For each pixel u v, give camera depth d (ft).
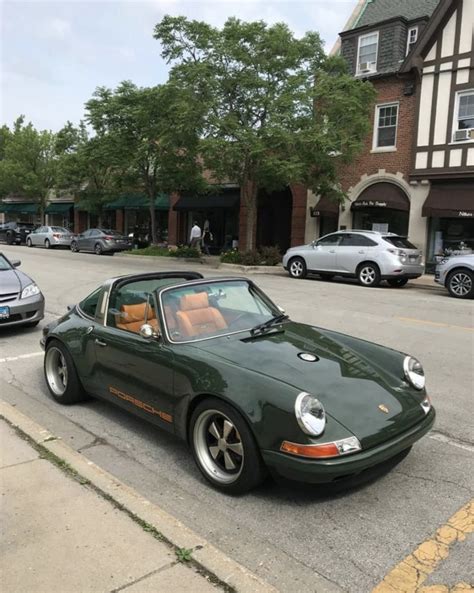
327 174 64.13
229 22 61.87
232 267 67.46
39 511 10.64
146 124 75.46
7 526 10.14
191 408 12.71
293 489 12.26
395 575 9.38
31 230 125.39
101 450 14.42
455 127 64.03
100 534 9.91
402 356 13.80
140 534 9.93
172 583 8.66
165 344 13.60
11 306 26.76
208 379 12.06
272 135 57.41
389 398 12.05
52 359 18.24
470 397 19.04
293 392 10.93
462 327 31.78
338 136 59.88
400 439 11.42
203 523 10.94
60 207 139.54
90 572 8.89
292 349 13.42
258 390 11.26
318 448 10.41
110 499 11.10
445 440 15.25
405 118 67.97
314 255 57.72
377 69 71.46
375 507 11.56
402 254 52.85
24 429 14.47
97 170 102.94
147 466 13.52
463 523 10.98
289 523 10.94
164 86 63.57
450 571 9.50
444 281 47.42
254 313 15.66
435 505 11.68
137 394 14.44
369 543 10.28
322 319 33.50
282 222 90.53
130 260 80.84
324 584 9.14
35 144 128.26
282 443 10.69
